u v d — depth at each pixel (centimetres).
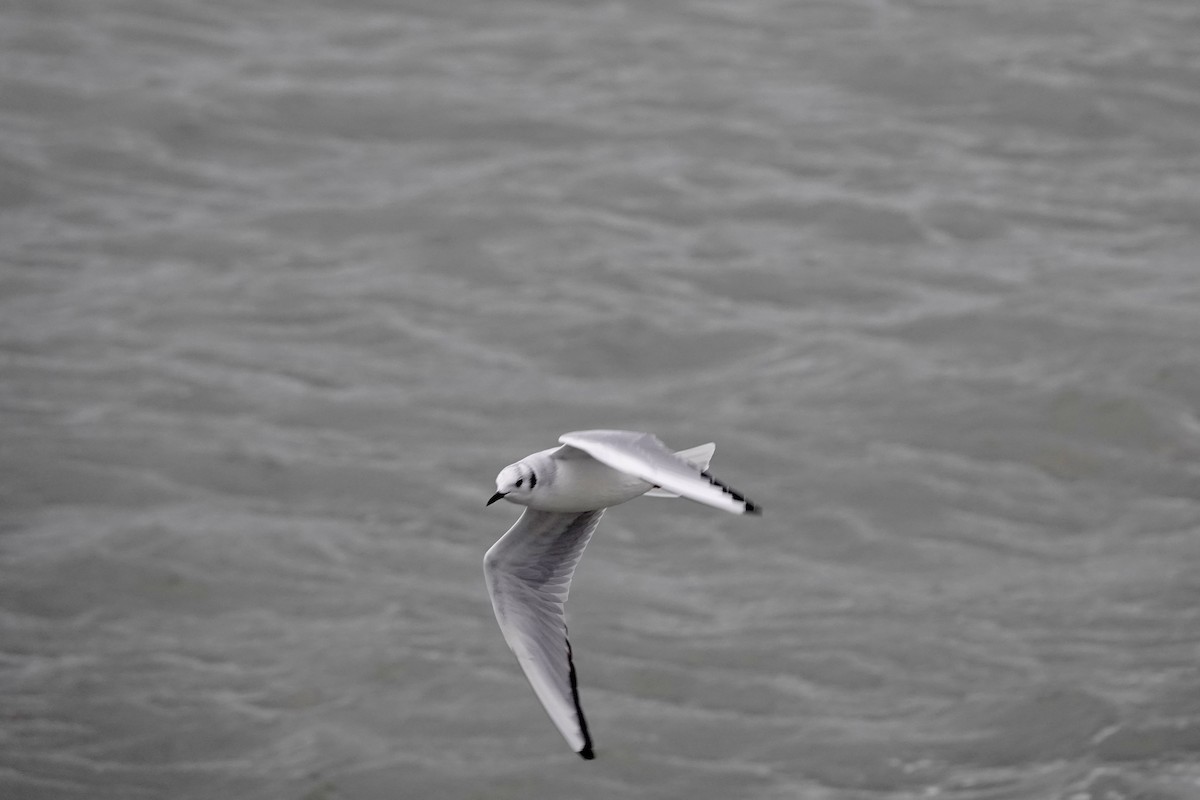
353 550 1675
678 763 1399
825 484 1756
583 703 1458
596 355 1988
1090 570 1611
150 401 1902
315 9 2906
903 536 1678
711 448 834
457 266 2173
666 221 2275
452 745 1428
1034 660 1488
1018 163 2412
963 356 1959
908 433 1827
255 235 2247
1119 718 1398
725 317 2055
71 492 1747
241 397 1912
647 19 2870
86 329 2036
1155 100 2553
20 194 2328
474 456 1811
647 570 1650
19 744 1415
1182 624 1516
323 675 1508
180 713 1459
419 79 2648
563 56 2734
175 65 2691
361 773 1390
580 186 2355
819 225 2262
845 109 2561
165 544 1667
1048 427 1819
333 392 1925
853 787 1365
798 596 1600
